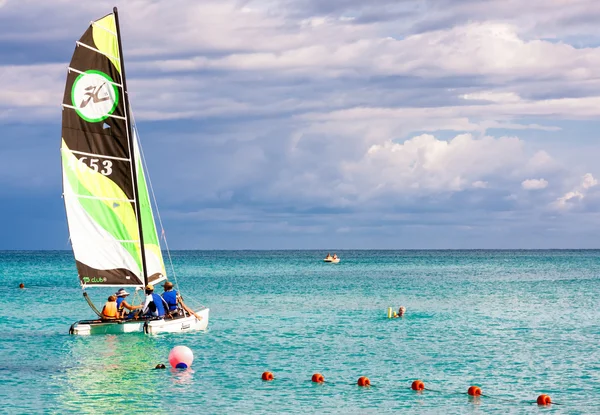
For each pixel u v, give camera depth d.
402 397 25.64
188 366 30.52
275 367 31.03
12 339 38.38
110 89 39.69
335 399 25.25
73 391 25.91
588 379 28.83
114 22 39.72
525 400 25.30
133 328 37.62
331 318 51.16
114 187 40.03
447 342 38.94
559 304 63.91
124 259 40.47
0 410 23.30
